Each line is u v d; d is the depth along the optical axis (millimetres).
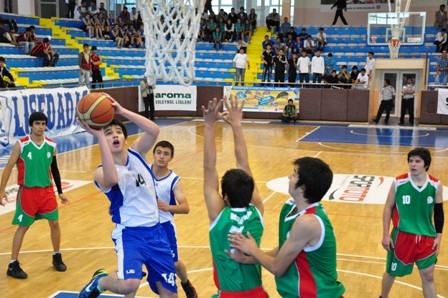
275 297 5641
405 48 26328
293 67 23641
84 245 7242
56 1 28812
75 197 9891
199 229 8039
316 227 3156
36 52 21484
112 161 3973
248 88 23688
